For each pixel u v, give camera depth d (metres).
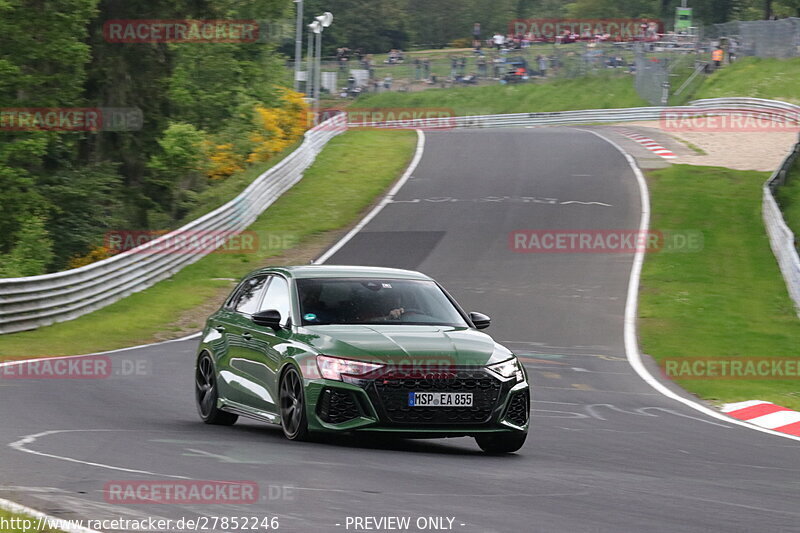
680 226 104.94
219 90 159.25
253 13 179.50
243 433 30.44
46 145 113.38
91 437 27.86
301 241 100.88
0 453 24.70
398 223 108.50
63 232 117.12
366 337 27.97
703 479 25.84
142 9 124.44
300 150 134.12
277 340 29.41
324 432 27.16
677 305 76.00
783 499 23.41
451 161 145.75
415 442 30.48
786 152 152.00
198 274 87.81
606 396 45.53
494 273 87.25
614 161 143.75
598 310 74.38
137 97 124.75
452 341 28.23
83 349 57.69
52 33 109.88
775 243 93.25
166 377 45.56
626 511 20.89
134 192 125.81
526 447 30.44
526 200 119.25
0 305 61.78
